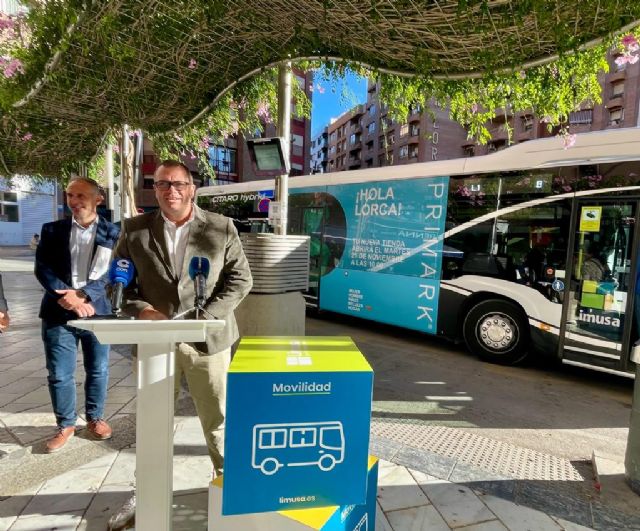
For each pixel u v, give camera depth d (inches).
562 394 186.7
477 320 231.1
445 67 128.6
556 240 203.9
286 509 57.5
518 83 159.0
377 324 319.6
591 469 120.6
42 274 116.5
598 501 102.3
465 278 234.1
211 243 88.4
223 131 263.4
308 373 56.9
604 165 190.9
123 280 74.8
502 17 100.8
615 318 186.5
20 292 402.9
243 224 396.5
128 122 185.5
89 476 104.0
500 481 109.6
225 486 55.9
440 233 244.4
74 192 117.7
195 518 87.5
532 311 210.4
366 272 280.5
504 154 222.2
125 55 121.5
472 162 233.6
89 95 154.6
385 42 119.3
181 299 87.0
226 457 55.7
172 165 85.5
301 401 56.9
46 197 1177.4
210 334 87.3
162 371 58.9
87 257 120.8
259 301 167.5
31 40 122.1
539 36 109.3
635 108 1263.5
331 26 115.5
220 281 92.4
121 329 54.3
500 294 223.1
